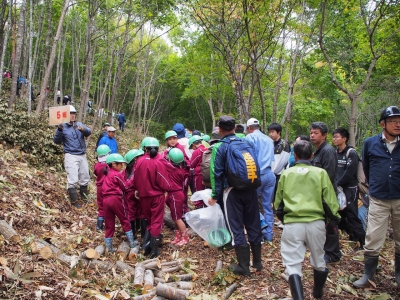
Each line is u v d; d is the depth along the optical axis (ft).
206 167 16.30
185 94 71.41
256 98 55.57
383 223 12.57
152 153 15.80
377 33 33.81
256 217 14.12
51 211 18.57
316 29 36.58
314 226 10.94
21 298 10.15
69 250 15.17
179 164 17.80
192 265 14.93
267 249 16.85
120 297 11.70
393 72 36.76
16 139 24.58
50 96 77.71
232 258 15.61
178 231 17.67
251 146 14.01
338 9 32.94
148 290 12.42
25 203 17.66
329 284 13.16
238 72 34.58
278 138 20.47
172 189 17.26
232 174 13.12
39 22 49.44
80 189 23.06
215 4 28.53
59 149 26.27
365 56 36.73
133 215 18.43
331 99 48.19
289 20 28.14
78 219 19.65
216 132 19.20
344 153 15.79
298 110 51.01
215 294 12.46
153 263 14.25
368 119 87.71
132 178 17.94
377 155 12.60
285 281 13.39
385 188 12.31
